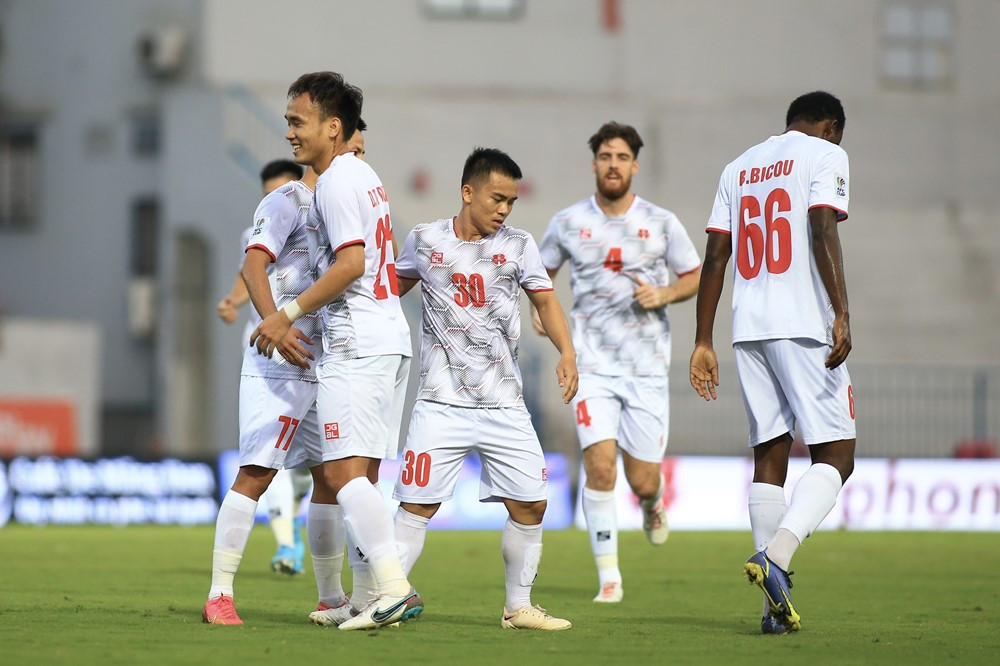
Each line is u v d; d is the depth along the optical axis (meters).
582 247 29.31
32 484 54.78
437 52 88.94
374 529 19.33
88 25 92.44
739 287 20.95
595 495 27.41
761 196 20.67
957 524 56.94
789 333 20.17
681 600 27.06
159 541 44.62
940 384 76.12
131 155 91.88
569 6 89.81
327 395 19.42
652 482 29.75
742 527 56.22
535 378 62.94
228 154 76.69
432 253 20.47
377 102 85.00
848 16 91.69
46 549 40.56
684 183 85.69
